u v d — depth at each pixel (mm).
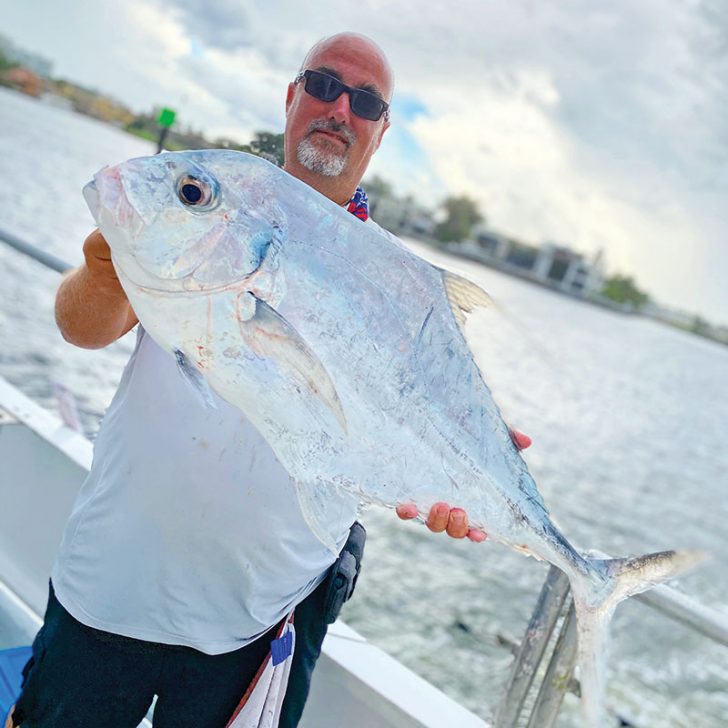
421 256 1510
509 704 1815
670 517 20828
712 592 16859
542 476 20312
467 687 8078
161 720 1602
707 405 51406
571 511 18516
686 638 11445
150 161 1227
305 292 1332
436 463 1497
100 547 1521
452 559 11438
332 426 1336
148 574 1494
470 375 1548
